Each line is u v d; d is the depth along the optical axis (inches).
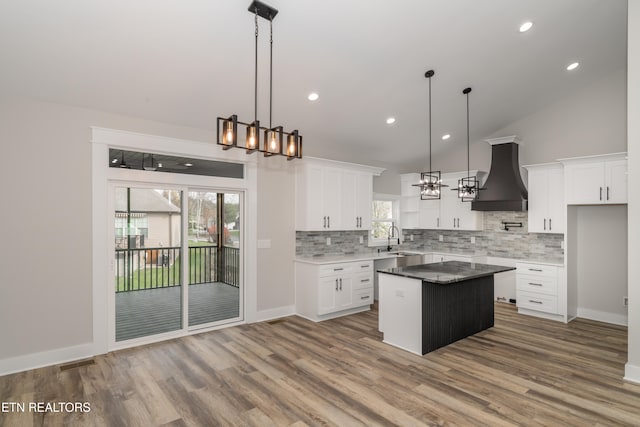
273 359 143.7
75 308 142.6
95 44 116.4
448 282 140.5
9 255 129.6
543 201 213.6
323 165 212.5
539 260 226.8
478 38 147.3
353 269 212.8
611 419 101.4
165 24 113.6
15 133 130.3
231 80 146.8
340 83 163.2
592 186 187.6
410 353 150.9
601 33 158.1
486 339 169.3
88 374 129.2
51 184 137.4
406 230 290.8
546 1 133.4
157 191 167.6
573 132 211.5
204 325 179.8
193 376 128.0
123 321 159.6
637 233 124.8
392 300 161.0
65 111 140.0
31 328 133.7
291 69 147.2
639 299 124.6
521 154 233.5
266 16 115.1
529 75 184.4
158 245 167.9
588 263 205.6
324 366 137.1
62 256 139.7
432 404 109.4
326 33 130.4
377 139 231.1
